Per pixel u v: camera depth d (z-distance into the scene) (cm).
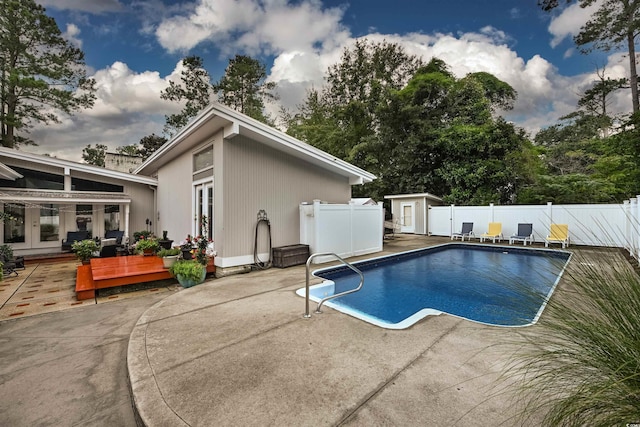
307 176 865
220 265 666
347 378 238
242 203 703
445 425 185
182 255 646
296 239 830
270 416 195
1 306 467
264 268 721
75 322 396
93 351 313
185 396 217
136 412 211
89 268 677
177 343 306
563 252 937
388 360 267
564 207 1139
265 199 754
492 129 1594
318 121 2473
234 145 688
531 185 1564
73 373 270
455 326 347
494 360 265
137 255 831
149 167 1177
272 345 299
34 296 527
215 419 193
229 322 363
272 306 425
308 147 786
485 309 493
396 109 1773
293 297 471
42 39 1545
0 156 939
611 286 162
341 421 189
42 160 988
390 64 2289
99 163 3120
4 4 1423
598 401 138
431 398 212
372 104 1995
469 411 197
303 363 263
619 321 152
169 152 929
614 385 135
